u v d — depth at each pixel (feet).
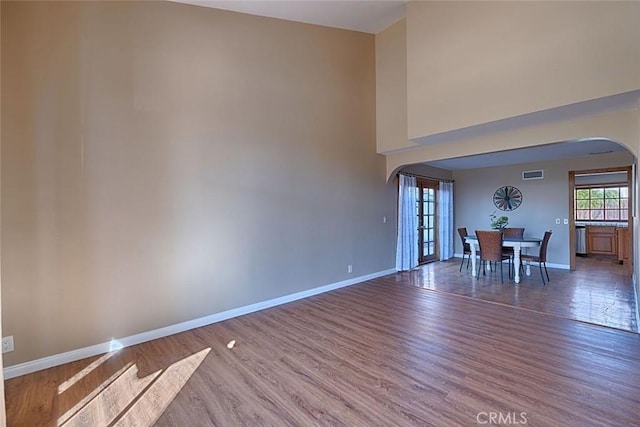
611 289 15.88
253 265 12.98
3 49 8.03
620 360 8.52
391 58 17.37
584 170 20.43
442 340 10.00
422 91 14.16
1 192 8.07
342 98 16.47
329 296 15.05
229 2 11.52
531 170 22.72
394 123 17.43
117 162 9.73
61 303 8.90
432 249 24.88
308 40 14.84
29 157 8.40
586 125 11.49
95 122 9.34
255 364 8.67
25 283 8.41
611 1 9.30
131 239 10.01
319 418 6.45
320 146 15.47
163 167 10.61
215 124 11.79
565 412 6.43
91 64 9.26
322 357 9.00
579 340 9.82
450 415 6.44
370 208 18.29
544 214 22.17
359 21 15.83
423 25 14.07
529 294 15.12
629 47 9.04
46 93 8.59
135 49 10.02
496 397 6.99
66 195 8.93
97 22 9.34
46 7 8.58
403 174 20.47
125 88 9.84
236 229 12.43
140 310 10.21
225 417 6.54
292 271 14.39
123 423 6.44
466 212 26.32
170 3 10.72
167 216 10.72
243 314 12.62
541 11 10.66
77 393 7.48
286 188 14.07
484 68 12.07
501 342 9.77
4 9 8.04
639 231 10.71
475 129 13.05
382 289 16.22
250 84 12.78
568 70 10.11
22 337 8.38
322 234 15.67
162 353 9.42
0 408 5.39
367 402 6.93
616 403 6.68
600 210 28.63
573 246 20.89
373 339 10.16
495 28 11.76
